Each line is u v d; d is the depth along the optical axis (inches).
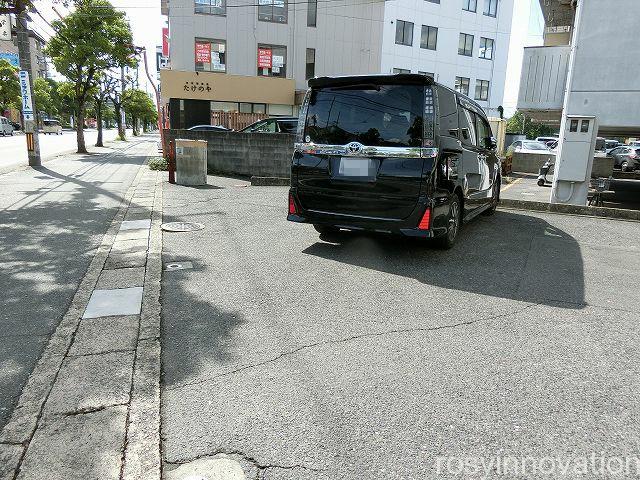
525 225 291.7
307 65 1011.9
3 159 708.0
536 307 158.7
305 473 82.0
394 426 94.7
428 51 1221.7
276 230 259.6
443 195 201.8
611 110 331.0
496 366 119.0
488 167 288.8
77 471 80.8
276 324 141.4
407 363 119.6
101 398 102.3
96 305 153.3
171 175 447.2
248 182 466.3
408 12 1167.6
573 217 323.0
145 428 92.6
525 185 550.3
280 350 125.6
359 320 145.3
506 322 146.1
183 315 146.7
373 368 117.0
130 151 995.9
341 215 207.5
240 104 978.7
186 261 201.2
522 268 201.6
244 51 967.6
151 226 264.5
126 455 84.9
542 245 242.2
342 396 104.9
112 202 344.5
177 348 125.9
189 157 426.6
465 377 113.3
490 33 1311.5
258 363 118.7
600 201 399.5
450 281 183.2
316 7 993.5
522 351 127.3
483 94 1349.7
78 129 891.4
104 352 122.3
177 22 927.0
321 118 208.7
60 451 85.7
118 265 194.5
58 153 868.6
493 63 1338.6
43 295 162.4
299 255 213.3
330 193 207.5
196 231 254.8
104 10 821.2
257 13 960.9
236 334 134.5
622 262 214.4
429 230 194.2
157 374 112.2
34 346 126.6
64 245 224.5
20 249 217.0
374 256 214.5
